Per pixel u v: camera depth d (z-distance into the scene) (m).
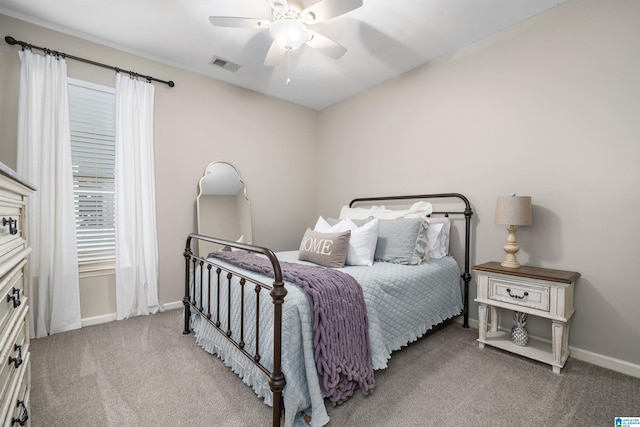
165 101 2.84
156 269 2.73
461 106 2.57
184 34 2.38
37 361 1.84
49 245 2.22
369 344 1.57
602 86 1.87
